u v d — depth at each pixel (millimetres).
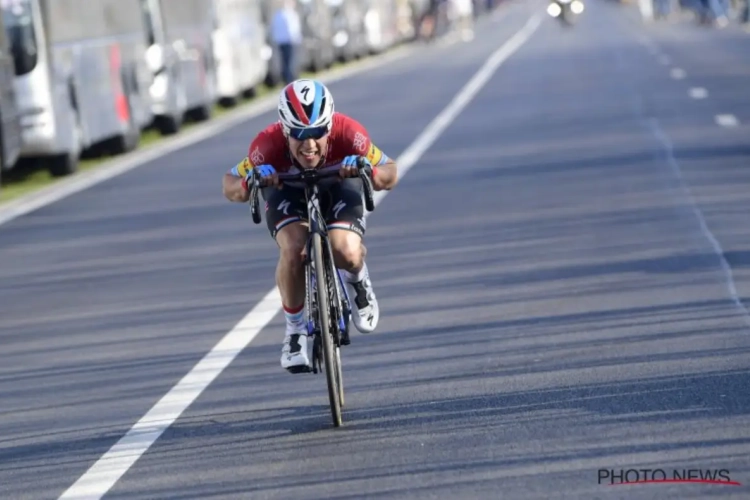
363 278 28312
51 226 59344
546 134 79000
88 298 43000
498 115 92875
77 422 28938
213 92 111688
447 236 48500
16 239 56500
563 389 28281
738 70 117812
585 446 24266
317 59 158000
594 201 53500
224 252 49562
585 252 43562
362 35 192875
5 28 73312
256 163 27359
